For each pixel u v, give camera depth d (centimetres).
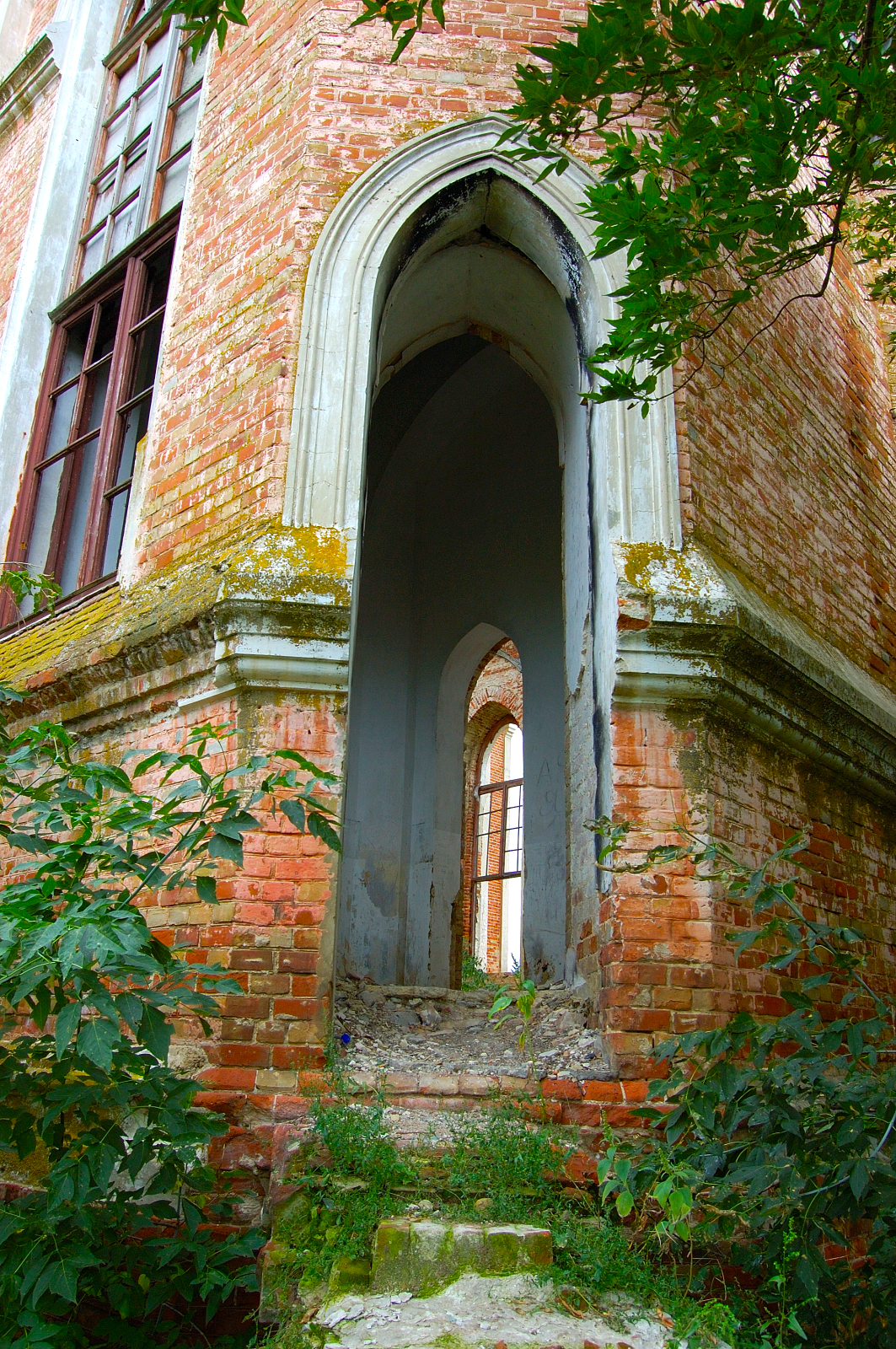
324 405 448
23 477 698
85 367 689
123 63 833
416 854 804
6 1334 276
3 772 348
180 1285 303
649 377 341
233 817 295
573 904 473
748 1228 309
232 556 421
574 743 485
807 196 306
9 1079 288
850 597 596
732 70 294
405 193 484
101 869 301
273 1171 311
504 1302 252
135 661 448
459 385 833
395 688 846
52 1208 271
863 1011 463
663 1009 367
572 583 504
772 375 568
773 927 314
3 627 642
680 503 443
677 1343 241
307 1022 362
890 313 793
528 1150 315
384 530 881
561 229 491
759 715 427
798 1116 280
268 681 398
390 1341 232
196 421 498
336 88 507
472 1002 506
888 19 304
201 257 545
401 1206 293
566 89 297
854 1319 309
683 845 385
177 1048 359
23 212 823
